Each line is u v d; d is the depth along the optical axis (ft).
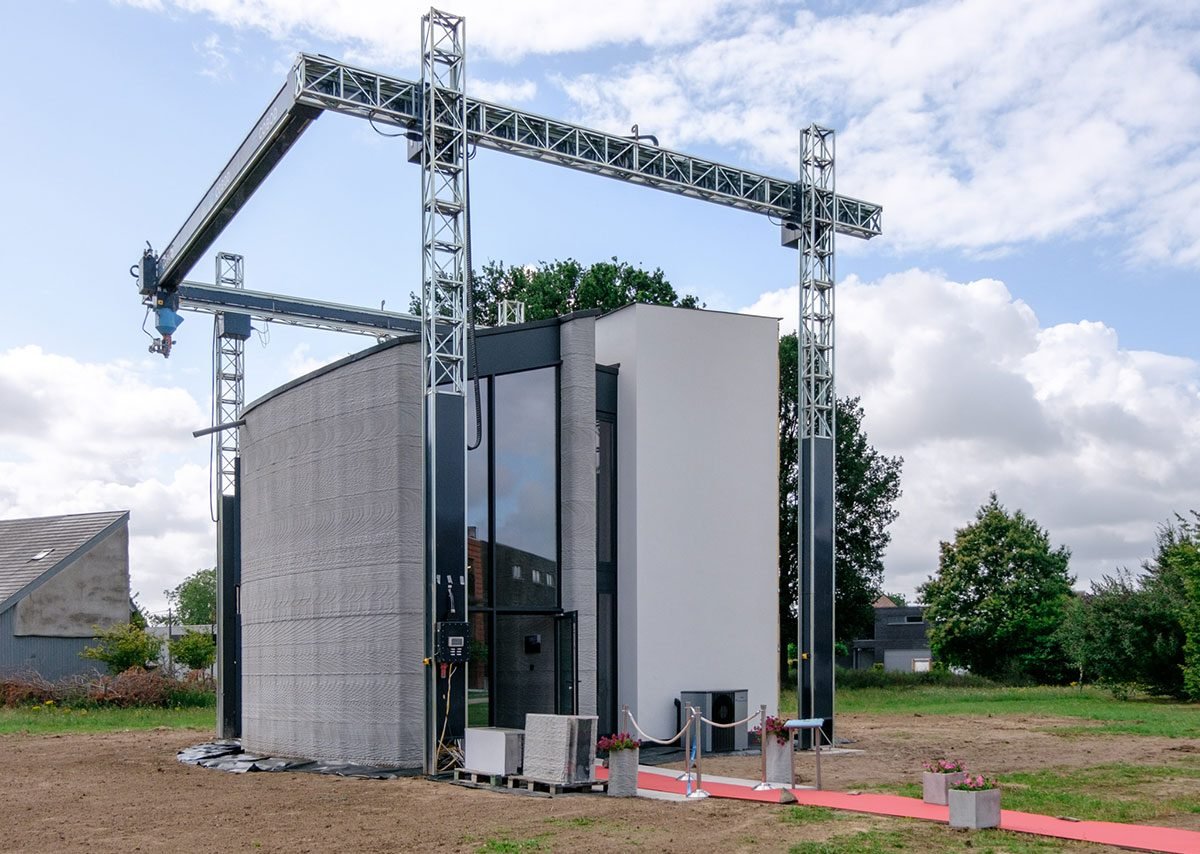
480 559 57.52
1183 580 110.22
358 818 41.37
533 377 60.64
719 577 66.59
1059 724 84.12
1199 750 63.62
